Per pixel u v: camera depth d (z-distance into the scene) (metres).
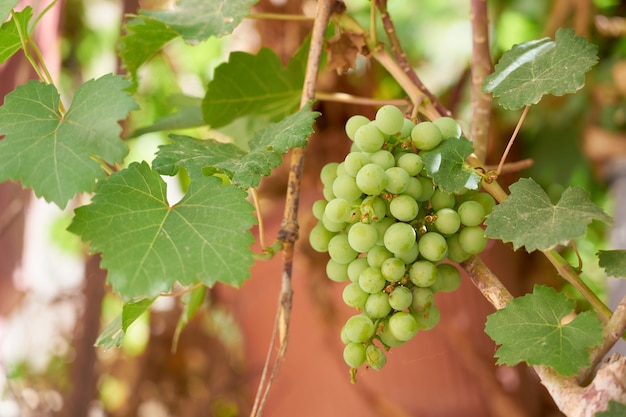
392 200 0.63
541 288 0.62
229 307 1.52
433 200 0.65
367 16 1.49
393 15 1.81
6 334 1.62
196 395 1.69
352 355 0.63
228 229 0.60
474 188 0.63
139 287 0.58
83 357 1.26
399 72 0.74
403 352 1.25
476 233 0.64
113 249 0.59
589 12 1.25
